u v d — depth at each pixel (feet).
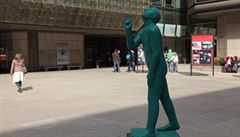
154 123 18.71
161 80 18.63
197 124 28.19
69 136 24.62
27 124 28.63
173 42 148.25
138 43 19.15
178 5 141.49
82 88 53.72
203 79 69.62
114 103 38.55
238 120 29.76
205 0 99.76
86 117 31.04
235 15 97.76
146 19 18.86
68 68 111.34
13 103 39.68
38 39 103.86
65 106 37.04
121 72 92.02
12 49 100.07
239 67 88.43
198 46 77.97
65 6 94.32
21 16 86.63
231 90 50.83
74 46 114.32
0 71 98.22
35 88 54.34
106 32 121.80
